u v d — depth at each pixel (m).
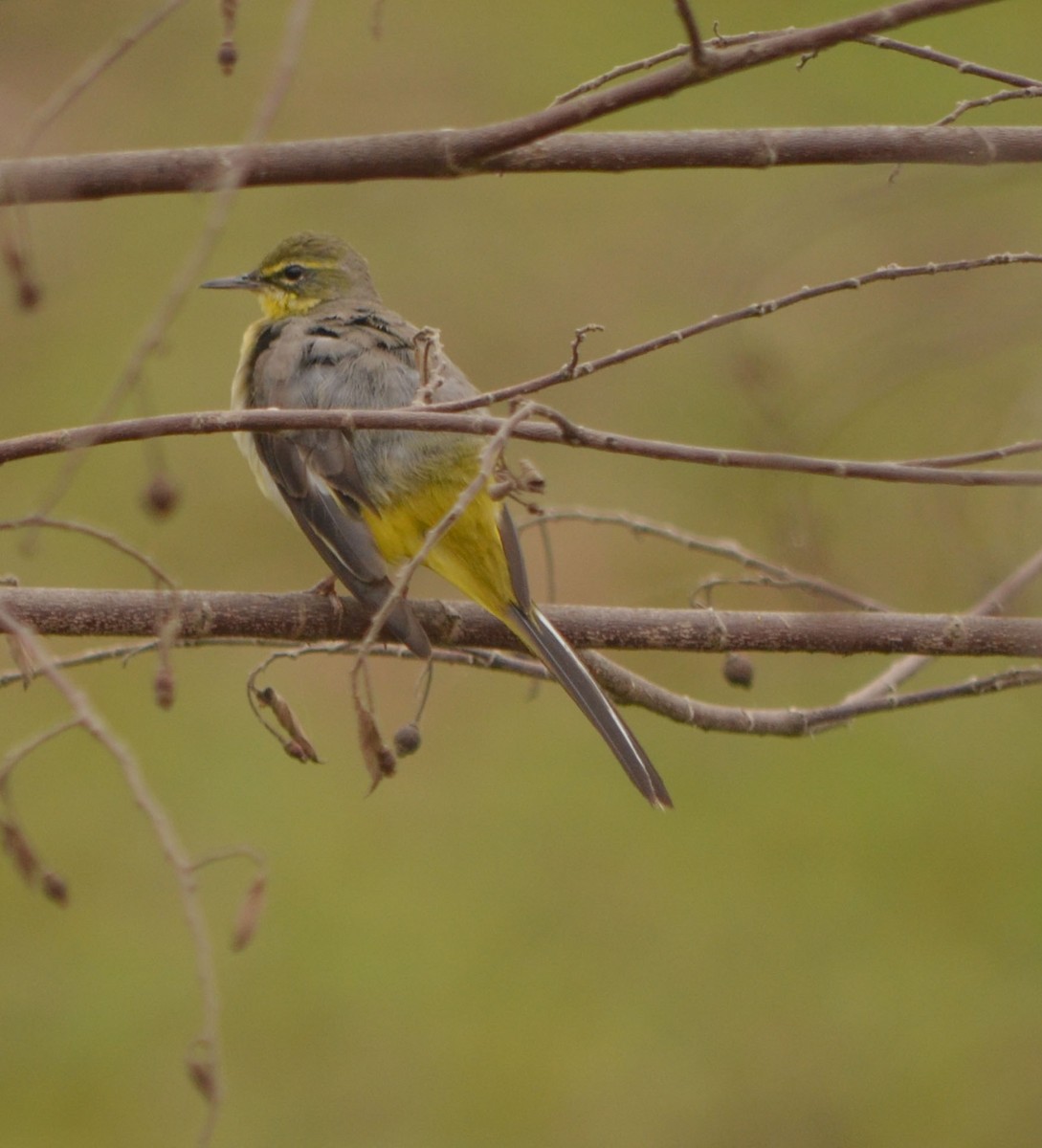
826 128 6.20
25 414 15.41
